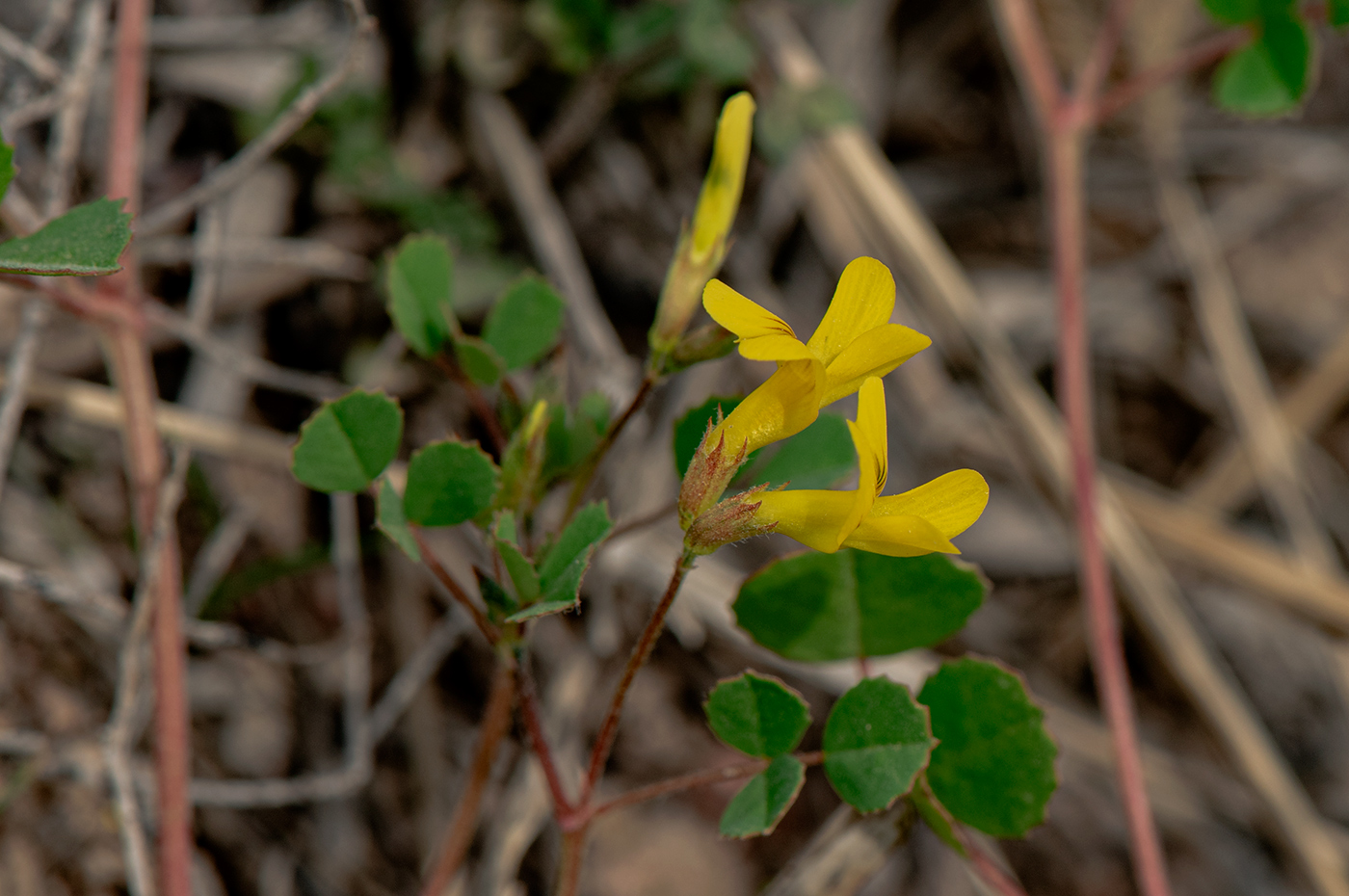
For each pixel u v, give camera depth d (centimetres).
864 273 18
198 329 24
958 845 20
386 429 19
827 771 19
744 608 20
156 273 25
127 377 22
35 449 24
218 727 25
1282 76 23
